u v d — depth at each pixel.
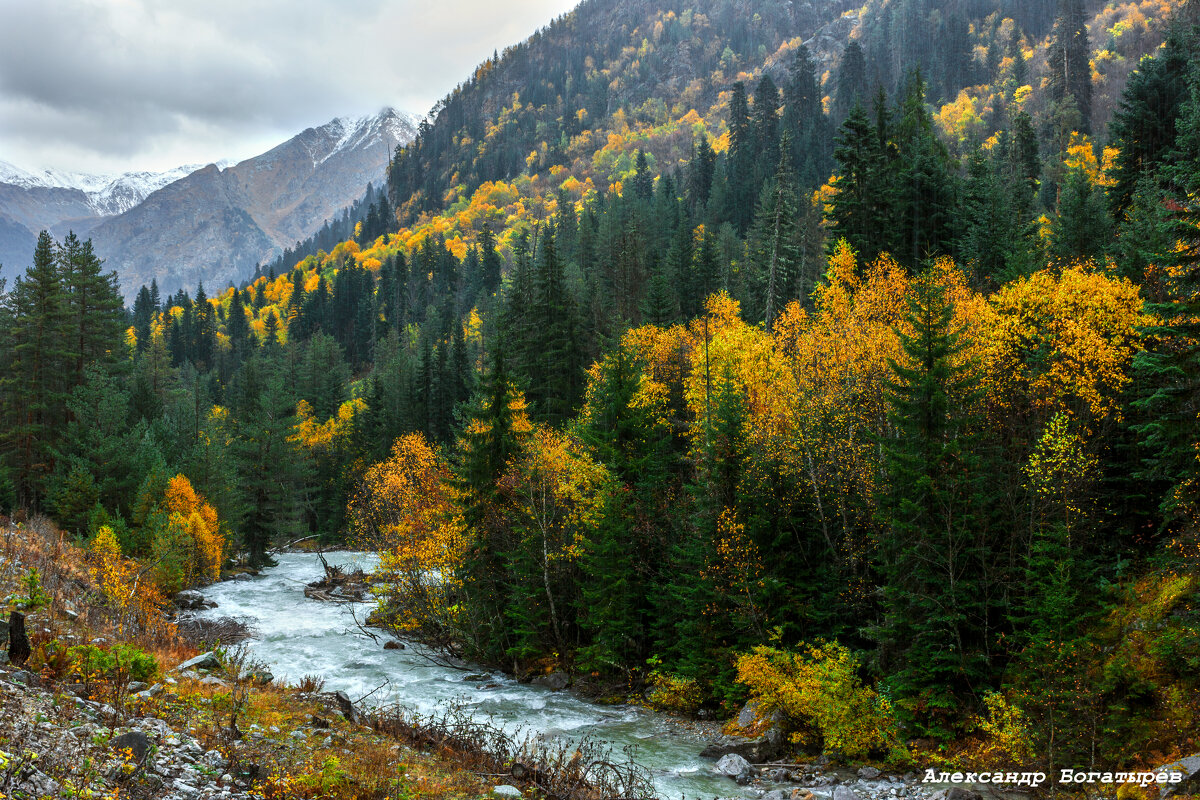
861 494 26.55
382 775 12.15
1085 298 24.44
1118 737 17.12
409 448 42.38
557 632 29.84
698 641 26.42
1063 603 19.00
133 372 75.31
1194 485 19.67
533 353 56.59
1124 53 140.50
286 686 18.02
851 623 26.14
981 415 23.62
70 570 24.08
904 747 19.98
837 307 32.56
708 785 18.36
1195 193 18.55
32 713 10.31
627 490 30.80
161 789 9.24
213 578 49.12
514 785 13.94
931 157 50.75
